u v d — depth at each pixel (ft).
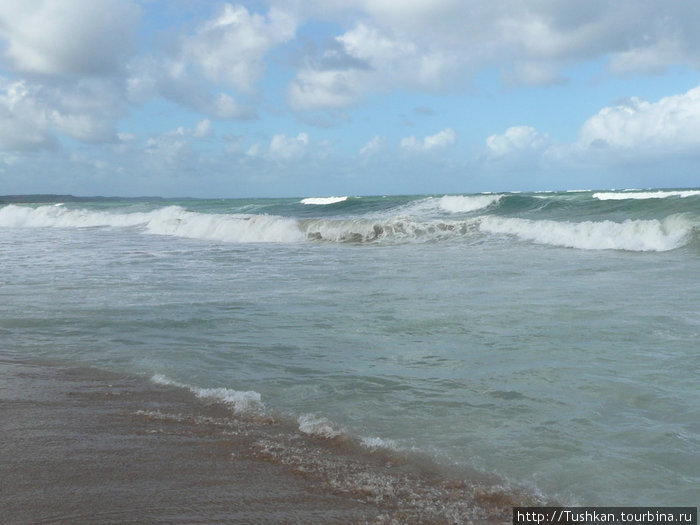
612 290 25.94
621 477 9.21
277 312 22.86
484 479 9.29
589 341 17.37
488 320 20.53
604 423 11.35
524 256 40.65
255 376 15.05
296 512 8.03
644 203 65.82
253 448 10.48
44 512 7.77
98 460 9.70
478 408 12.42
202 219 73.56
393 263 38.45
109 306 24.43
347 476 9.33
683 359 15.26
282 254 46.29
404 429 11.43
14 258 44.91
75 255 46.85
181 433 11.19
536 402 12.63
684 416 11.51
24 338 19.48
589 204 71.15
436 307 23.04
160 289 28.73
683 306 21.95
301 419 12.05
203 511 7.94
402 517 7.99
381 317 21.53
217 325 20.85
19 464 9.46
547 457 10.01
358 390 13.79
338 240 59.26
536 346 17.03
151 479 8.99
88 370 15.80
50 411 12.39
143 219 92.94
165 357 16.87
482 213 77.82
